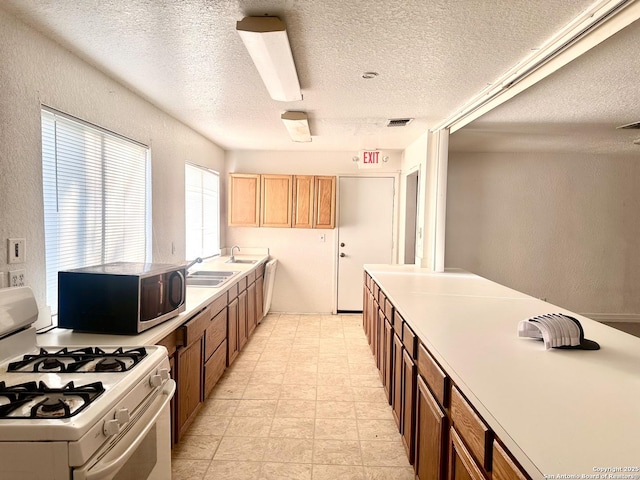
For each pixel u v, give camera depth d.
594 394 1.22
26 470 1.02
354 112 3.18
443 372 1.54
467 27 1.71
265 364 3.62
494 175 4.94
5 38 1.62
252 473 2.09
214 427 2.54
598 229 5.04
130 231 2.78
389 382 2.71
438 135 3.72
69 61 2.02
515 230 5.00
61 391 1.19
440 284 3.19
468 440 1.26
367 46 1.92
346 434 2.47
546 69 2.04
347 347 4.10
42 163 1.85
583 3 1.49
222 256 5.18
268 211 5.07
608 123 3.28
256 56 1.90
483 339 1.79
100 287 1.83
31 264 1.78
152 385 1.45
